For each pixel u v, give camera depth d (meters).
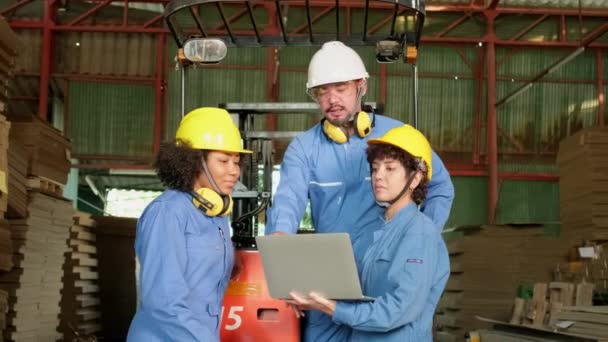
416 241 3.32
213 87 17.66
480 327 10.56
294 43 5.21
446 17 17.92
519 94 17.45
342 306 3.30
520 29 18.06
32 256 7.97
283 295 3.41
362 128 4.10
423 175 3.51
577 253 10.41
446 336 10.99
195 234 3.39
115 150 17.64
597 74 18.03
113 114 17.61
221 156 3.48
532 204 18.03
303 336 4.26
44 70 17.08
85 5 17.50
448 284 11.29
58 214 8.72
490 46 17.66
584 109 18.09
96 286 10.34
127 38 17.58
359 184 4.14
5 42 6.52
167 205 3.35
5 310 6.97
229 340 4.21
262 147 5.37
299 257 3.27
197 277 3.37
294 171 4.20
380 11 17.55
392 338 3.36
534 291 8.66
